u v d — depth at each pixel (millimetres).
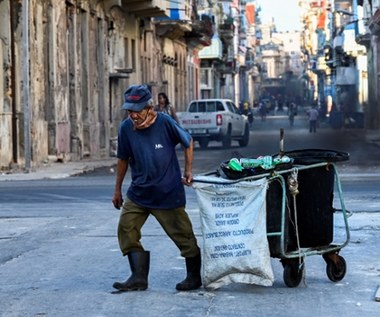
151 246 13328
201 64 95125
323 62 120688
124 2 47500
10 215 17641
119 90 47125
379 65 64875
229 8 128625
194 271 10070
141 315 8953
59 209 18578
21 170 29578
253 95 197875
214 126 48062
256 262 9695
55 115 34344
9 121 29812
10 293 10102
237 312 9055
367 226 15281
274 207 9820
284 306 9312
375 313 9039
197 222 16016
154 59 58750
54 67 34219
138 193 9930
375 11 58031
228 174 9805
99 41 42906
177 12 59625
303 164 10078
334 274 10562
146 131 9852
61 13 35156
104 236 14516
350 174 27016
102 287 10375
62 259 12352
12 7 30203
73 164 33406
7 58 29969
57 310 9219
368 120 71250
